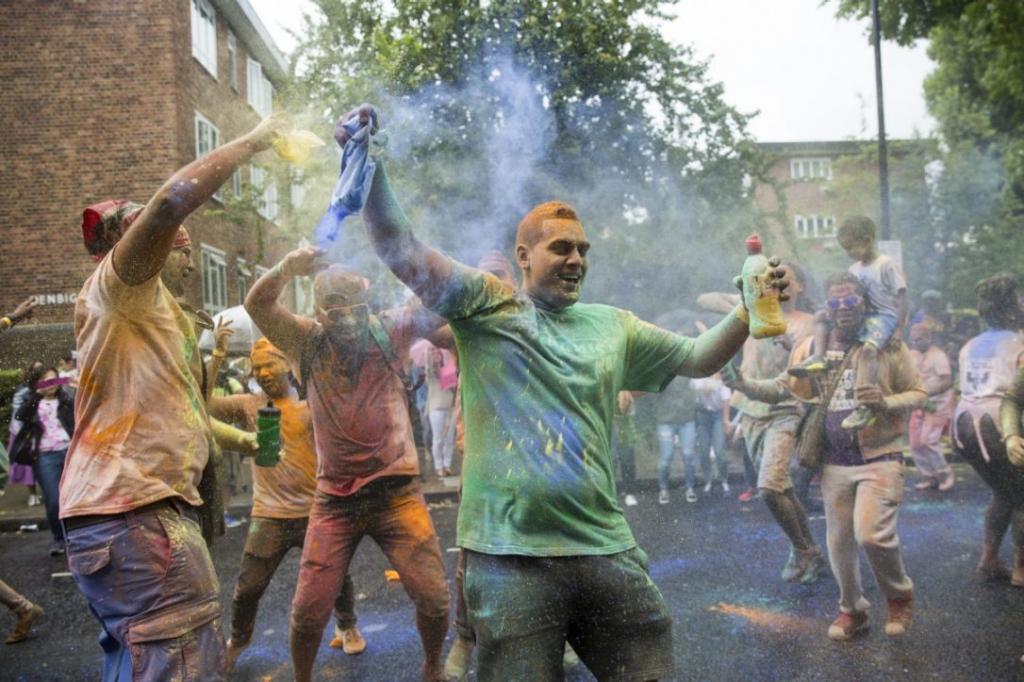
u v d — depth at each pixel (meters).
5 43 12.02
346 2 8.13
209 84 12.68
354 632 3.93
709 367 2.42
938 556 5.18
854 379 3.87
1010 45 16.67
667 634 2.22
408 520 3.23
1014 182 17.00
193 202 2.21
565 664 3.65
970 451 4.63
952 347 8.97
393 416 3.20
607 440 2.29
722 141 10.21
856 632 3.80
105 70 11.89
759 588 4.55
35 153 12.02
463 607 3.55
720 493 7.50
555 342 2.25
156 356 2.42
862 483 3.75
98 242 2.65
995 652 3.53
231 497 8.34
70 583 5.78
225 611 4.79
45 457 6.68
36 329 6.62
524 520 2.14
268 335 3.12
